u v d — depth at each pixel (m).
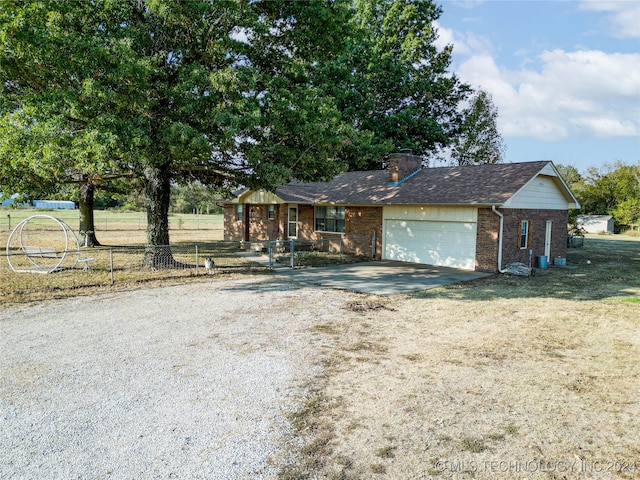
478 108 34.50
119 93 10.39
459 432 4.39
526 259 16.55
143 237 28.19
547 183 17.56
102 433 4.33
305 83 13.91
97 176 13.48
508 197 14.51
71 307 9.56
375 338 7.52
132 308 9.53
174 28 11.62
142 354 6.61
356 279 13.69
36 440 4.18
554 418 4.70
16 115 10.01
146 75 10.21
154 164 12.26
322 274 14.65
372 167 29.39
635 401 5.12
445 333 7.86
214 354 6.64
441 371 6.02
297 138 13.22
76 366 6.09
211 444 4.15
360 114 26.56
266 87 12.38
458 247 16.08
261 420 4.62
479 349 6.98
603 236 40.84
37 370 5.93
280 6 12.58
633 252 24.19
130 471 3.71
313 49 13.68
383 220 18.70
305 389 5.41
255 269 15.34
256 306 9.82
